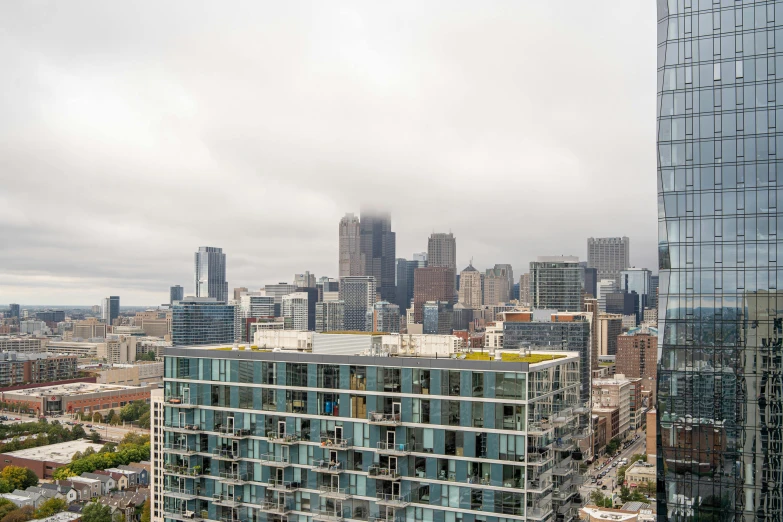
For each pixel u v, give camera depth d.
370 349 130.38
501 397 108.88
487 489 108.81
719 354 129.50
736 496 127.00
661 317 134.25
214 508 129.50
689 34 135.00
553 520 115.25
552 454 116.31
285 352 125.81
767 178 128.00
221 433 129.00
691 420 130.75
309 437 121.94
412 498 113.62
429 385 113.31
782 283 125.88
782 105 127.50
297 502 122.12
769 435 125.38
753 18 130.38
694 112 133.75
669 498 131.50
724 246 130.50
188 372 133.25
